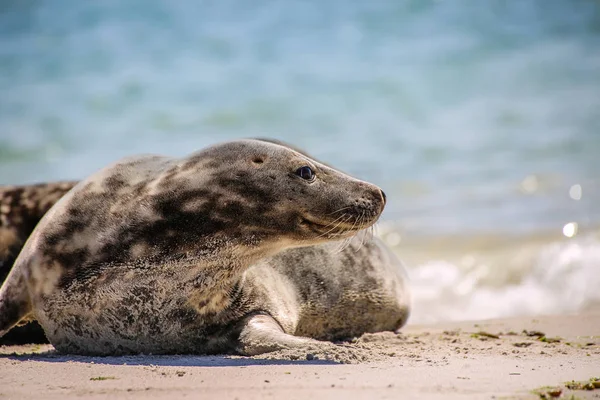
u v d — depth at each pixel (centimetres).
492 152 7012
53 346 2703
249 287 2678
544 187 6059
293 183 2561
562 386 2012
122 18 11850
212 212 2517
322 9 11744
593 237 4859
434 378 2067
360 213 2602
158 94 9394
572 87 8906
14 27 11781
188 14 11862
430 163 6844
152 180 2575
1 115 8962
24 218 3108
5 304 2527
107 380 2106
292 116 8569
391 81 9481
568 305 4006
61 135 8294
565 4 11256
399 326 3325
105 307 2525
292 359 2388
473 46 10406
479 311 3988
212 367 2269
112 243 2514
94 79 10006
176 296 2533
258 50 10762
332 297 3052
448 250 4891
